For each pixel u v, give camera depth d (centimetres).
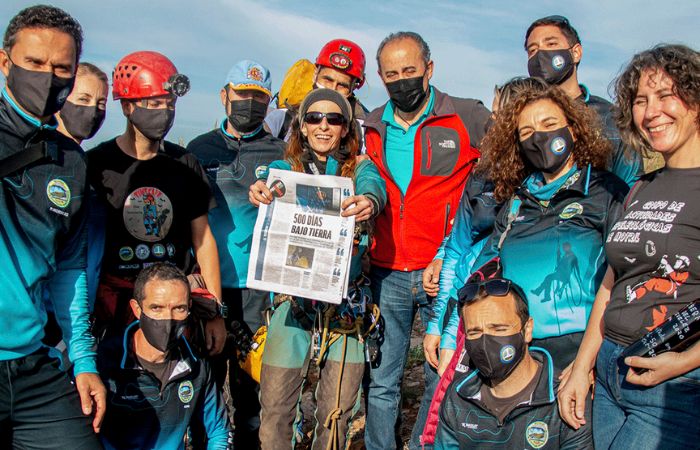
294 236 398
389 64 468
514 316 339
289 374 424
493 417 351
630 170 402
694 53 303
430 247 486
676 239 292
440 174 478
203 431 434
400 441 503
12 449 338
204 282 444
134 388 393
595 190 355
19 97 312
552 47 469
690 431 288
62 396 338
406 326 496
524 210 380
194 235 447
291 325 429
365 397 551
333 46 545
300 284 396
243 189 490
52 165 333
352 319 424
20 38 308
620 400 314
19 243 321
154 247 424
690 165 305
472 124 481
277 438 426
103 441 391
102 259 414
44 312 339
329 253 396
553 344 355
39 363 331
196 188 443
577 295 348
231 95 491
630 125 339
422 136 478
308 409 614
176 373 398
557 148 362
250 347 463
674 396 292
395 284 491
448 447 370
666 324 289
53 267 340
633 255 306
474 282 360
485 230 435
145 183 421
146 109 402
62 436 335
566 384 335
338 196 399
